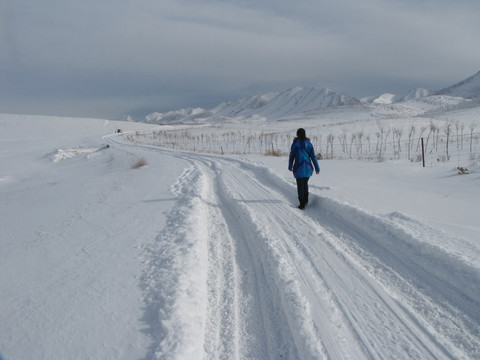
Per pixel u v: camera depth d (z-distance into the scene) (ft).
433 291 11.44
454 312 10.25
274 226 19.03
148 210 23.89
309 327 9.66
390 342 9.09
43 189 47.55
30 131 265.13
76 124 327.06
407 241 14.74
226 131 240.53
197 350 8.74
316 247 15.67
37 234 19.71
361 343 9.08
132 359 8.18
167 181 38.11
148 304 10.70
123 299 11.04
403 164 43.62
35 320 9.90
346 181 30.76
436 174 32.73
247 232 18.92
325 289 11.88
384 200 22.22
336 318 10.17
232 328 10.21
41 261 14.89
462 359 8.34
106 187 38.29
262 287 12.59
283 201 25.44
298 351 9.12
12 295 11.60
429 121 147.43
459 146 73.00
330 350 8.79
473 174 29.81
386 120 159.84
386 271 13.12
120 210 24.64
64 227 20.88
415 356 8.54
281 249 15.51
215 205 25.90
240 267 14.40
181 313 9.98
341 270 13.29
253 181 35.27
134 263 14.01
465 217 17.75
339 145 106.11
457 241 13.97
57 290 11.85
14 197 41.32
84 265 14.10
